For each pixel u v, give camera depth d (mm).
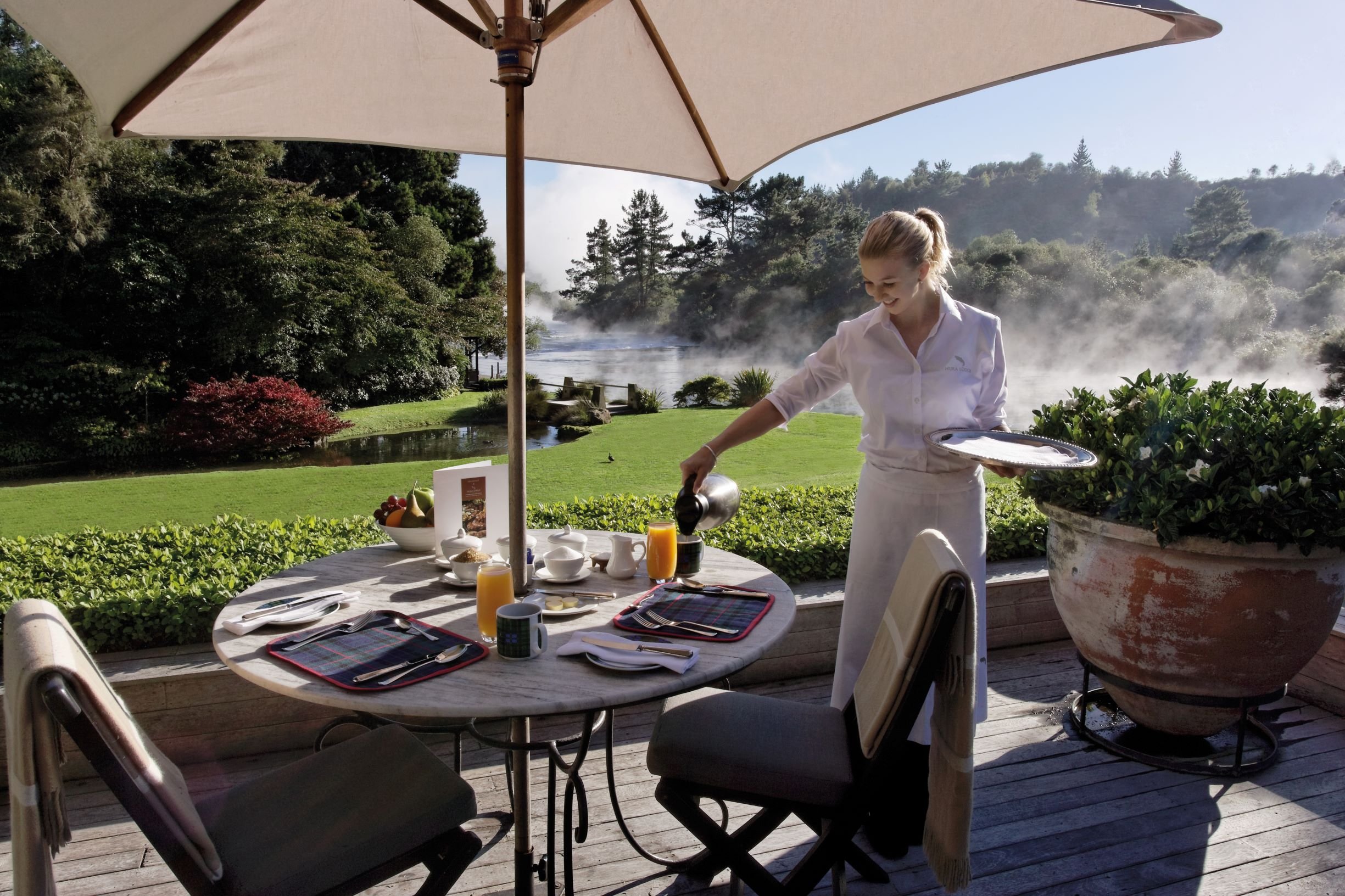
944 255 2100
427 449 15938
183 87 2053
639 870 2102
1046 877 2070
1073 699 3023
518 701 1335
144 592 2746
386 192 27453
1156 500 2297
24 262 17812
